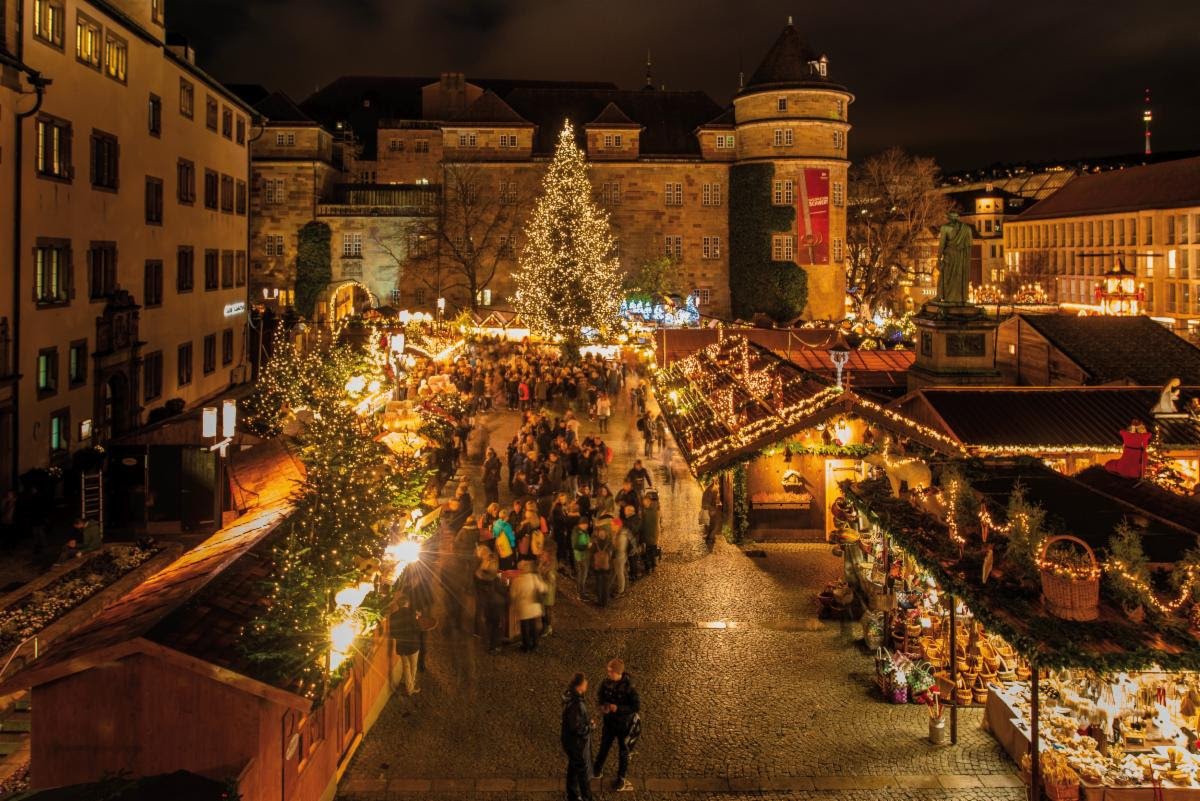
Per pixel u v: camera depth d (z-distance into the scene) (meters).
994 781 12.08
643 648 16.38
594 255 61.06
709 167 78.19
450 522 19.81
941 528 13.33
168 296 37.56
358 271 75.44
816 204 75.12
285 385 31.23
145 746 9.12
